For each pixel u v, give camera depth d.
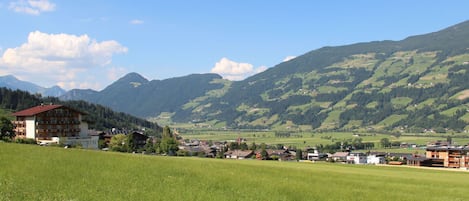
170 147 185.00
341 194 40.03
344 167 86.38
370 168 88.88
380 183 51.94
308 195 38.09
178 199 31.92
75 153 54.09
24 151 50.69
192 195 33.75
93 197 30.45
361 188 45.94
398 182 55.09
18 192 30.19
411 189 47.81
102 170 42.22
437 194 44.91
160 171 44.78
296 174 53.97
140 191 33.62
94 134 182.25
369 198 39.12
